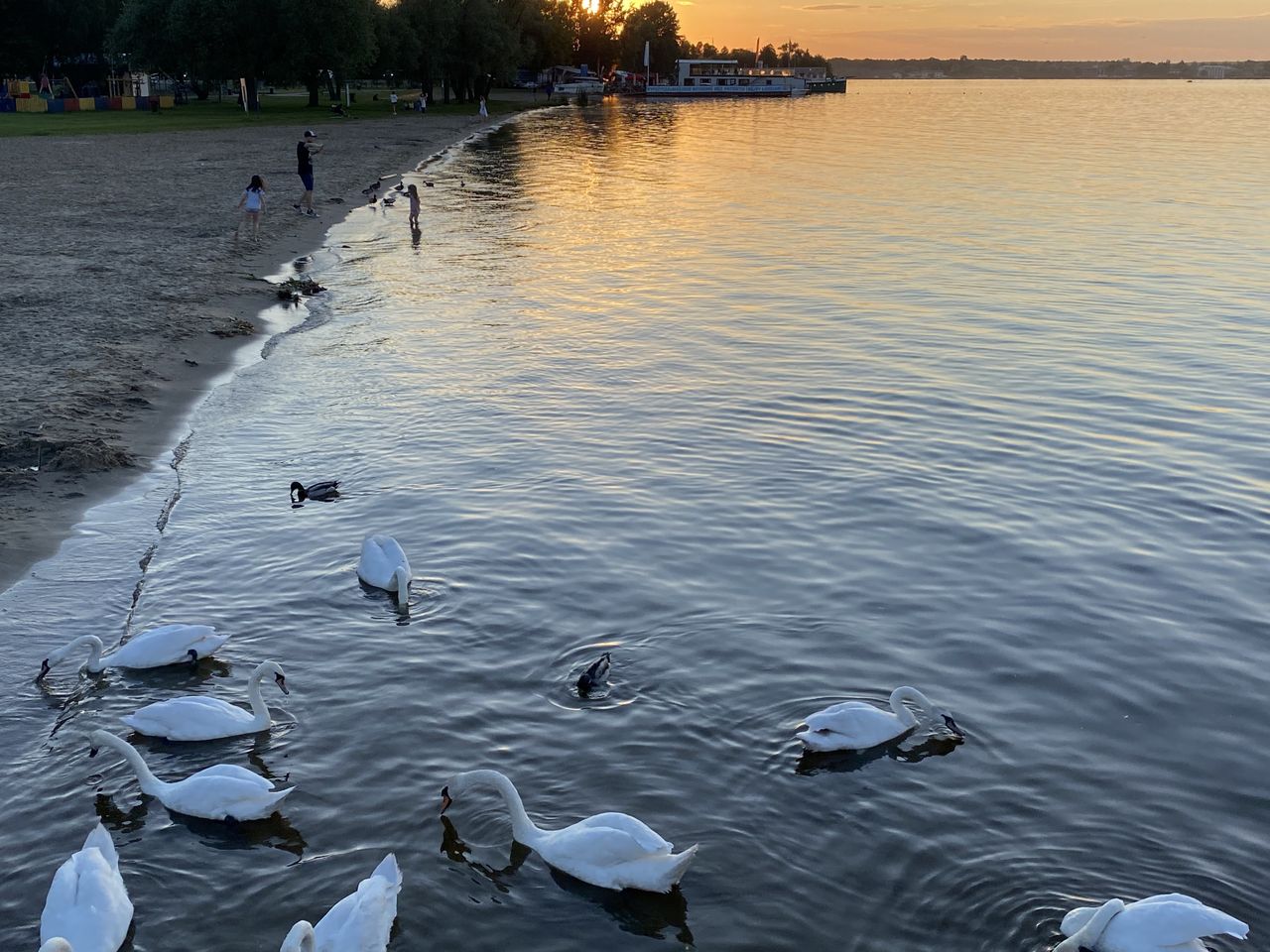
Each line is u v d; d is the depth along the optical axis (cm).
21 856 995
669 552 1590
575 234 4453
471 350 2653
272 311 3034
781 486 1838
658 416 2175
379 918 873
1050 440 2064
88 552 1559
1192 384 2419
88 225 4072
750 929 916
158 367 2381
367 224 4659
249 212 3919
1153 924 850
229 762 1121
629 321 2961
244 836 1022
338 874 978
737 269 3722
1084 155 8581
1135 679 1288
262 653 1323
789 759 1130
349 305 3127
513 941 906
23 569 1502
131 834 1023
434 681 1259
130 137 7775
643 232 4512
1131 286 3453
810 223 4788
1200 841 1024
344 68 10362
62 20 11888
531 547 1596
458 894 951
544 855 982
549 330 2856
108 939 873
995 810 1060
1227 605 1464
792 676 1279
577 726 1179
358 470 1889
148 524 1656
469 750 1140
